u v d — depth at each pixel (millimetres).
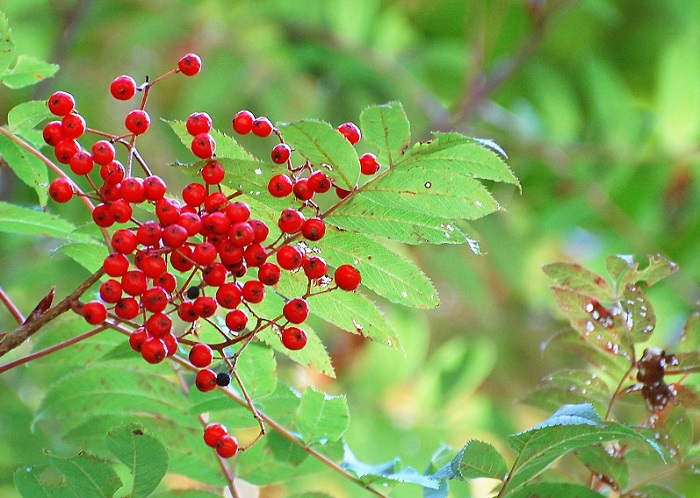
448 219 938
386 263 955
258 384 997
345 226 944
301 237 939
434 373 1403
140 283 928
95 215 935
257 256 931
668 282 1734
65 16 1666
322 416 992
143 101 949
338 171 929
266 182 935
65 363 1046
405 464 1295
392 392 1389
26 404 1215
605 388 1038
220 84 1745
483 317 1779
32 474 963
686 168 1756
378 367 1403
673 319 1729
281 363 1411
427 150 922
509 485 971
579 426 948
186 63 951
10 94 1612
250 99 1765
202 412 1011
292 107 1773
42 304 941
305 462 1026
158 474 959
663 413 1017
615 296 1021
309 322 1467
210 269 930
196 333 979
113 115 1693
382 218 941
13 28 1684
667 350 1057
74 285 1403
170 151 1662
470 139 913
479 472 970
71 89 1686
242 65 1766
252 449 1027
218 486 1037
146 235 927
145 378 1035
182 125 944
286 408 1027
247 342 949
